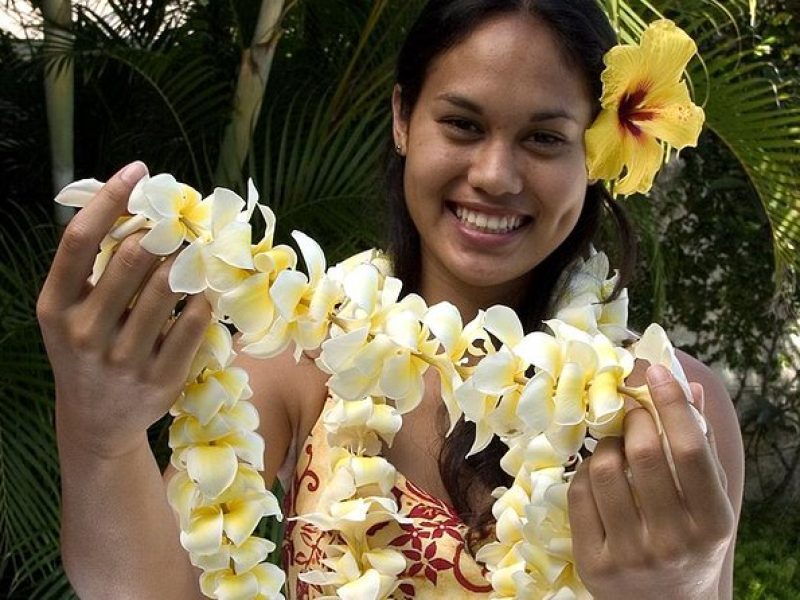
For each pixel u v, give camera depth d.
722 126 2.46
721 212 4.29
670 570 0.73
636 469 0.71
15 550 2.26
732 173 4.20
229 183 2.47
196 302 0.77
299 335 0.80
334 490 1.12
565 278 1.28
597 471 0.74
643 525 0.73
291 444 1.26
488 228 1.16
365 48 2.65
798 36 3.73
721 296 4.41
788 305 4.38
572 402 0.72
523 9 1.10
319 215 2.36
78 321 0.75
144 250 0.73
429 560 1.14
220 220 0.75
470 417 0.78
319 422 1.22
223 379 0.82
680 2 2.41
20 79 3.14
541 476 0.86
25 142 3.10
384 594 1.11
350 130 2.59
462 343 0.83
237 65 2.74
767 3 3.74
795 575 3.73
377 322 0.83
